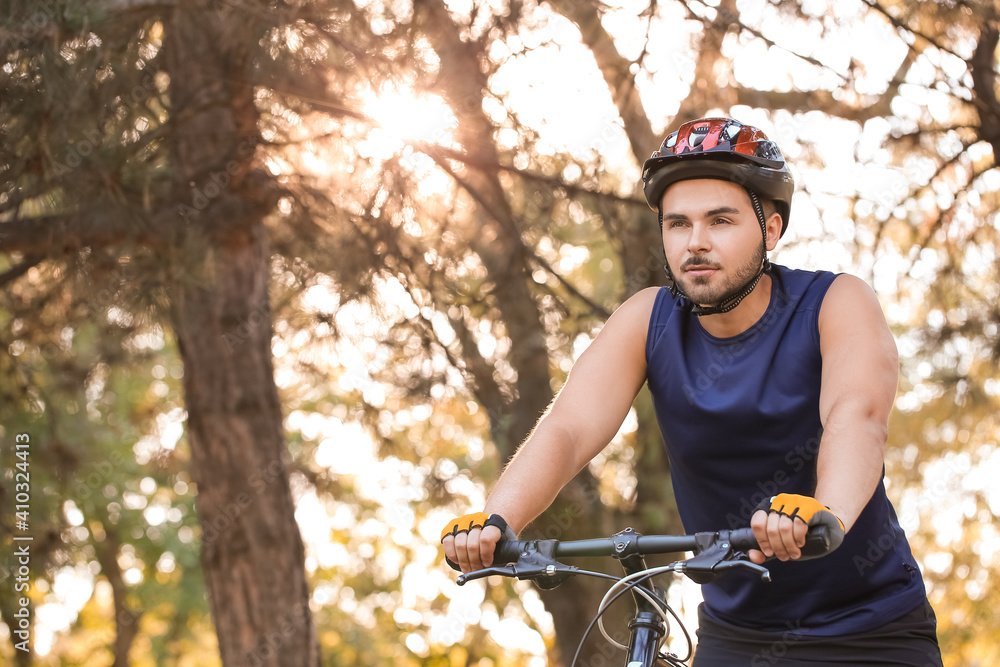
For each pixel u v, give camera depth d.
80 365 8.20
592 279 12.55
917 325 9.38
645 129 7.34
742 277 2.50
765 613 2.60
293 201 6.77
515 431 10.43
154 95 5.88
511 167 7.14
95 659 25.02
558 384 11.84
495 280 8.13
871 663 2.46
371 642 23.62
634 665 2.26
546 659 20.27
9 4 5.18
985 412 10.31
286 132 6.40
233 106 6.06
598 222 7.96
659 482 10.11
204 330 8.06
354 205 6.71
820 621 2.53
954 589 12.73
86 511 16.88
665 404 2.74
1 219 6.04
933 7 6.92
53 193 5.73
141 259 6.04
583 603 11.66
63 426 8.81
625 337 2.81
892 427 12.64
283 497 8.26
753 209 2.51
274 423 8.26
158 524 19.48
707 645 2.69
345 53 5.79
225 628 8.08
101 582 23.56
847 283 2.60
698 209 2.49
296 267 7.58
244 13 5.52
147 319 6.20
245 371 8.13
